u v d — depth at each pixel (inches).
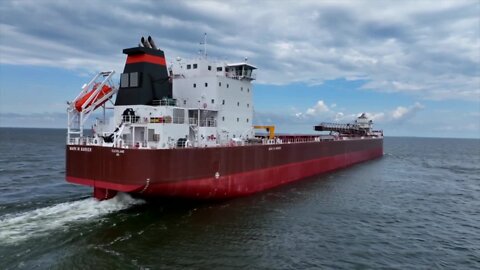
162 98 1338.6
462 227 1187.9
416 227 1166.3
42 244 877.2
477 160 3799.2
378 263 868.0
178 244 920.9
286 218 1186.6
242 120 1657.2
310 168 2062.0
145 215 1123.3
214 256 861.8
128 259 821.9
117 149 1068.5
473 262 894.4
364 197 1573.6
